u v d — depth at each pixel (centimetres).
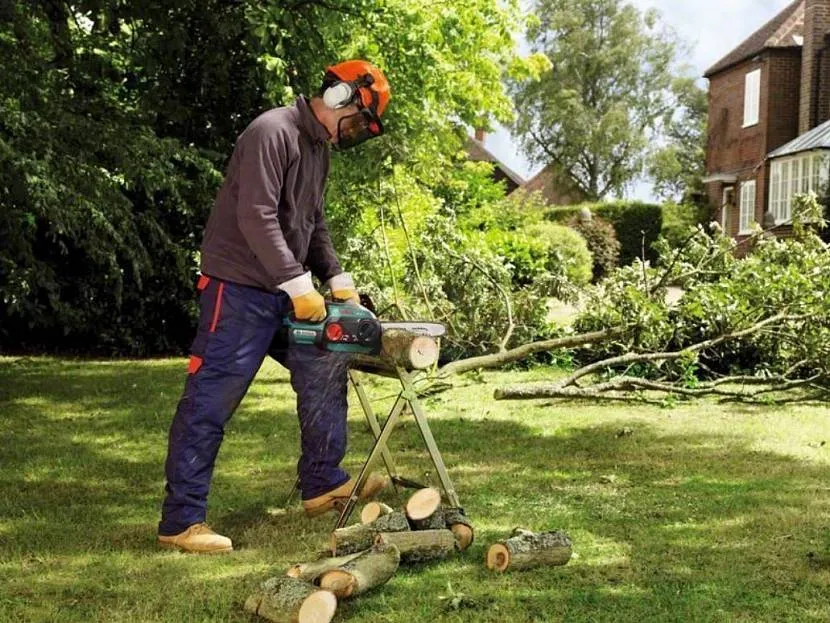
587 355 967
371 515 398
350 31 933
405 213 1036
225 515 442
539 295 959
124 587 343
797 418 710
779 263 882
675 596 334
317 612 302
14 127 713
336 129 400
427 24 976
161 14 923
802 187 2569
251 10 856
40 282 911
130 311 1141
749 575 356
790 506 454
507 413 730
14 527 417
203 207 1024
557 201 5666
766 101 2938
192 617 315
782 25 2969
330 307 393
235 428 665
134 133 820
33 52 763
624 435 639
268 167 383
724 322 841
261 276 393
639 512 444
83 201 759
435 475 519
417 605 325
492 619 314
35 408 741
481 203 2139
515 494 479
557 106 5397
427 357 390
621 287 882
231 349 392
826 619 315
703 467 543
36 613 316
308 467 430
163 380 914
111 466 543
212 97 1113
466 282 938
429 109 1058
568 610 321
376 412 729
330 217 931
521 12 1341
